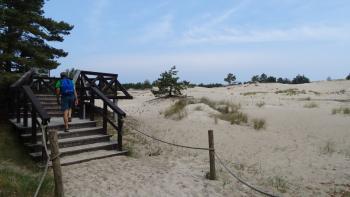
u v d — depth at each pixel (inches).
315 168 365.4
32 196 222.2
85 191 250.2
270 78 2832.2
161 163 353.7
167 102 985.5
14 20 491.5
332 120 656.4
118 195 245.9
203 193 261.4
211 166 300.7
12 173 263.6
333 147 460.4
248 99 1225.4
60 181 220.1
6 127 390.9
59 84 385.4
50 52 565.9
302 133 550.9
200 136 514.6
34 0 535.8
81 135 381.4
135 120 612.1
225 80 2812.5
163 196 249.8
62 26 568.1
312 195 286.5
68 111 375.6
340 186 311.6
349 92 1507.1
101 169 308.7
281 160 396.8
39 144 331.6
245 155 418.6
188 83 1165.7
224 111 733.9
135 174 298.5
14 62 501.0
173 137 506.6
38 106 318.7
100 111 417.4
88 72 482.3
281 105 986.7
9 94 426.6
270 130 571.5
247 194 271.1
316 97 1330.0
